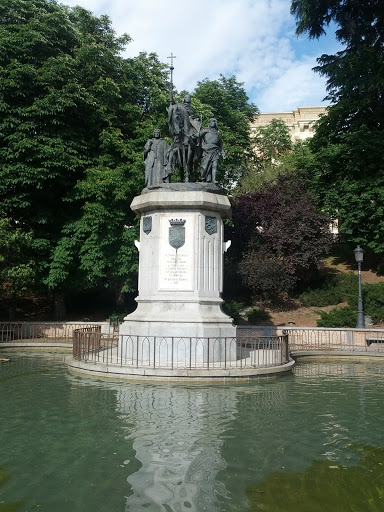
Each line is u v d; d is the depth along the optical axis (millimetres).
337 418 7859
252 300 26125
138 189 21000
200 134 13648
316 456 5961
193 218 12602
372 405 8891
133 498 4672
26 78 20531
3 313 25312
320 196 29875
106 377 10961
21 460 5703
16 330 20609
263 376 11234
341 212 27578
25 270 19172
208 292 12562
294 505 4566
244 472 5395
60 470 5391
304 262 24344
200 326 11875
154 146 13930
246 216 25844
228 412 8078
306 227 24531
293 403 8914
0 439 6500
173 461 5703
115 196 20734
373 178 27047
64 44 22250
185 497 4703
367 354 16547
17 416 7688
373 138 27156
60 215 22234
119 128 22734
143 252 13062
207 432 6887
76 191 21250
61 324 20750
